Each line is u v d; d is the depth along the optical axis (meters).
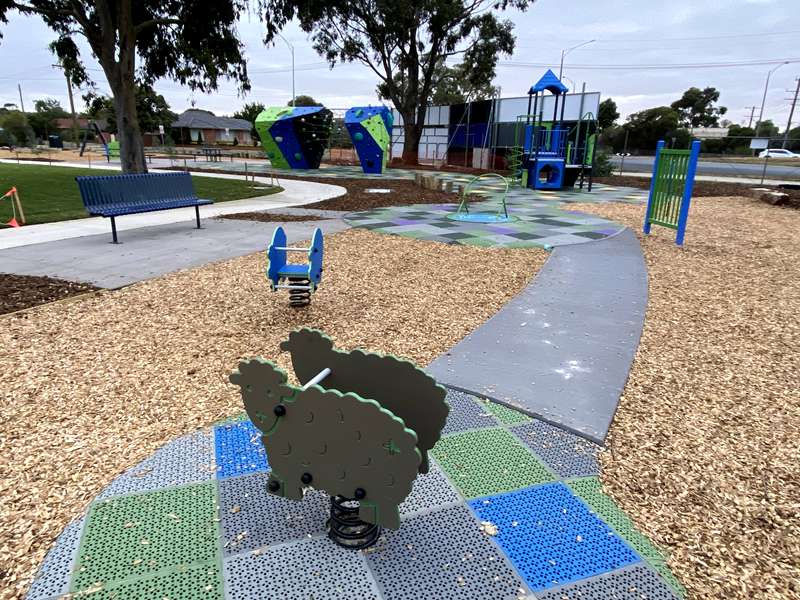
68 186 17.61
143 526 2.30
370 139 26.64
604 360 4.18
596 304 5.66
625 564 2.14
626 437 3.10
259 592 1.97
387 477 1.97
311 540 2.23
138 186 8.91
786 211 13.86
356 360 2.38
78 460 2.80
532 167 19.59
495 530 2.31
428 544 2.22
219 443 2.95
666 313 5.43
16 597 1.94
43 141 75.94
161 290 5.94
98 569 2.06
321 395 1.97
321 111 29.73
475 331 4.78
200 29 18.78
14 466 2.75
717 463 2.87
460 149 37.00
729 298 6.02
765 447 3.03
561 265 7.43
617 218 12.19
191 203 9.55
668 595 2.00
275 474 2.18
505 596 1.97
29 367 3.96
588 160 20.25
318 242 5.27
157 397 3.52
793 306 5.76
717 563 2.17
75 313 5.16
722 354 4.39
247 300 5.62
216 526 2.30
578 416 3.28
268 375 2.03
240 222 10.88
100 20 17.03
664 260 7.93
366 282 6.44
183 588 1.98
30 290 5.79
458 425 3.17
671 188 9.34
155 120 61.62
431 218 11.65
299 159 30.38
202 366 4.01
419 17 31.89
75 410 3.33
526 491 2.59
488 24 33.56
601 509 2.47
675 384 3.82
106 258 7.42
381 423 1.91
